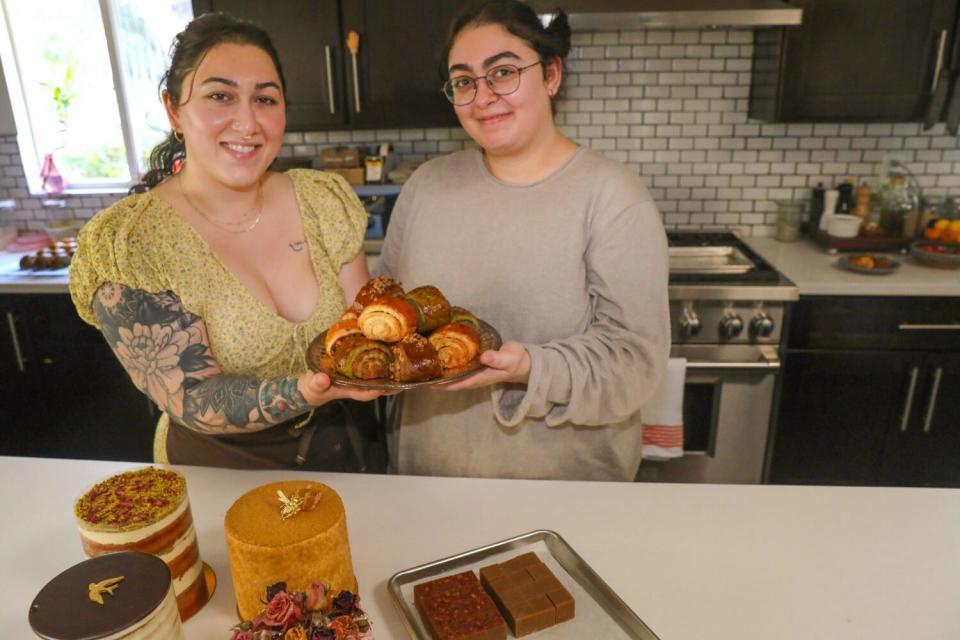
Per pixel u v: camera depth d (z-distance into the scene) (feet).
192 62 3.59
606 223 3.98
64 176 10.18
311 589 2.42
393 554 3.16
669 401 7.11
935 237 8.36
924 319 7.50
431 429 4.41
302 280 4.25
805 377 7.77
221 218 4.02
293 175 4.42
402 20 8.02
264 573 2.49
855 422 7.95
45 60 9.77
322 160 8.84
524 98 3.89
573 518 3.42
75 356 8.42
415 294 3.56
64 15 9.60
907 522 3.36
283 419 3.53
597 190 4.04
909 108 7.98
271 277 4.17
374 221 8.71
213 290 3.86
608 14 7.19
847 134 9.10
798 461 8.14
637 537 3.26
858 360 7.68
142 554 2.35
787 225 9.09
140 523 2.56
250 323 3.92
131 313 3.65
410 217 4.55
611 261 3.95
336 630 2.29
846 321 7.56
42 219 10.16
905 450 8.03
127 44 9.70
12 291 8.09
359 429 4.48
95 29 9.66
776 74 7.99
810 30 7.72
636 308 3.94
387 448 5.41
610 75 9.03
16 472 3.90
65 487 3.75
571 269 4.10
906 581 2.96
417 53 8.14
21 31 9.64
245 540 2.48
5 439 8.77
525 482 3.73
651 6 7.34
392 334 3.38
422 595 2.66
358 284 4.56
